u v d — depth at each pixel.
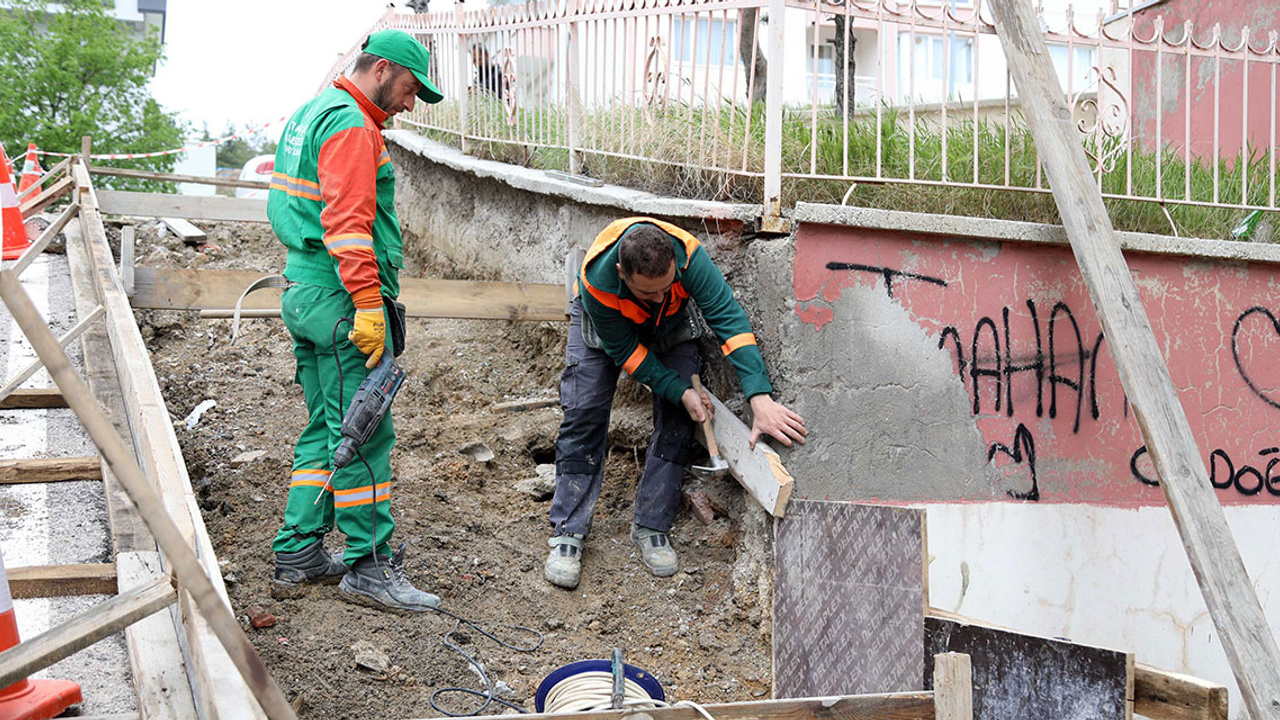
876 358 4.18
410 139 8.20
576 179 5.45
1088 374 4.52
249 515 4.38
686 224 4.62
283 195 3.80
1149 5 7.60
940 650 3.23
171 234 8.00
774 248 4.16
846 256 4.13
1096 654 2.87
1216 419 4.84
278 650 3.53
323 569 3.91
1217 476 4.85
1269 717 3.24
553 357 5.73
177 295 4.88
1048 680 2.98
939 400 4.27
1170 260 4.72
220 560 4.04
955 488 4.30
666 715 2.55
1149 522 4.62
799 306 4.07
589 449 4.33
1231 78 6.86
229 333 6.34
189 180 7.99
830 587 3.71
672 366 4.33
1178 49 4.79
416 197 8.12
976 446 4.34
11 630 2.32
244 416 5.34
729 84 5.33
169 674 2.43
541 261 5.94
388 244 3.82
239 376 5.82
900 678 3.36
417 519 4.46
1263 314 4.92
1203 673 4.71
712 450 4.21
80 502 3.57
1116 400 4.57
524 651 3.84
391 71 3.73
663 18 5.15
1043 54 4.35
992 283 4.34
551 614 4.08
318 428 3.92
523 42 6.35
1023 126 4.69
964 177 4.48
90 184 6.48
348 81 3.73
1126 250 4.57
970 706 2.71
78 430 4.12
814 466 4.09
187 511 2.52
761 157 4.38
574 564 4.22
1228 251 4.73
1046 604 4.43
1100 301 3.93
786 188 4.34
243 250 7.89
